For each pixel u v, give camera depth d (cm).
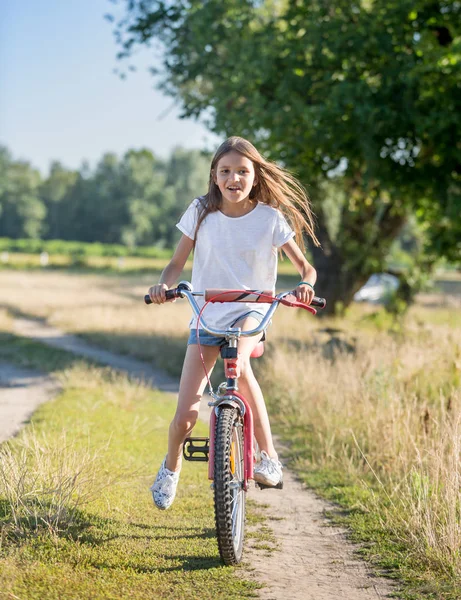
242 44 1545
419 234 2072
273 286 441
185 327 1753
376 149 1399
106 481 532
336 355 1041
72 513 452
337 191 1884
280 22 1783
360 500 549
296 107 1424
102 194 12500
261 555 435
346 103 1359
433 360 837
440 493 484
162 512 498
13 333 1747
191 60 1717
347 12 1522
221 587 376
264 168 424
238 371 403
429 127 1386
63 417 768
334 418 778
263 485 441
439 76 1434
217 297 400
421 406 659
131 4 1734
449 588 381
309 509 539
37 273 4672
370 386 778
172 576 387
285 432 810
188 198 12388
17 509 438
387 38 1431
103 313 2062
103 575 379
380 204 1917
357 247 1920
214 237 425
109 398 909
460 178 1523
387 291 2155
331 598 371
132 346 1505
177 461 439
